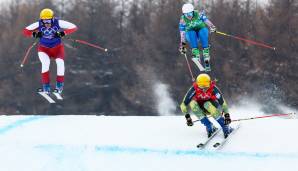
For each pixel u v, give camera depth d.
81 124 37.00
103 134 34.22
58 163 29.52
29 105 151.12
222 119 31.44
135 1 161.38
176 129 34.78
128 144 31.77
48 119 38.94
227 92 135.38
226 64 136.62
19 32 158.38
